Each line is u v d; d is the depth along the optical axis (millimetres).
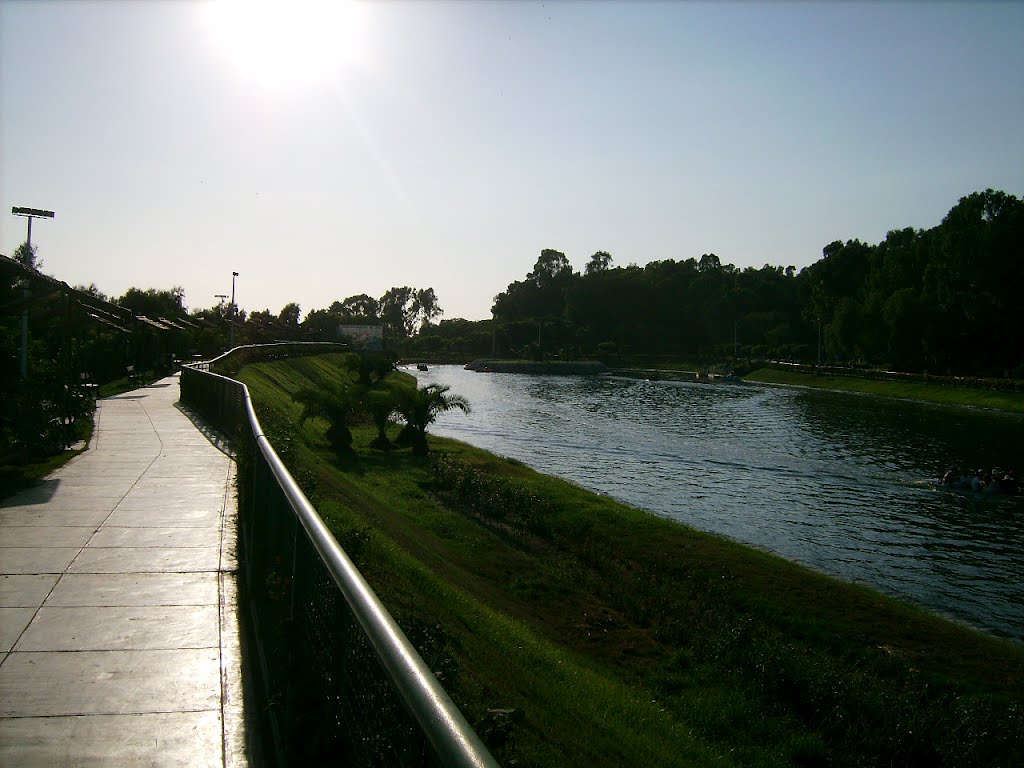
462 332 186000
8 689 5250
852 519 25625
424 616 10000
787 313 141375
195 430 19297
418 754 2385
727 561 17797
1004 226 75688
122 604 6965
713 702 11422
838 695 11031
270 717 4859
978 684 12320
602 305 155500
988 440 45875
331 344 83625
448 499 23781
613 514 21484
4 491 11469
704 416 58812
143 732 4777
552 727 8367
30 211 26828
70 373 19406
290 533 5547
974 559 21109
